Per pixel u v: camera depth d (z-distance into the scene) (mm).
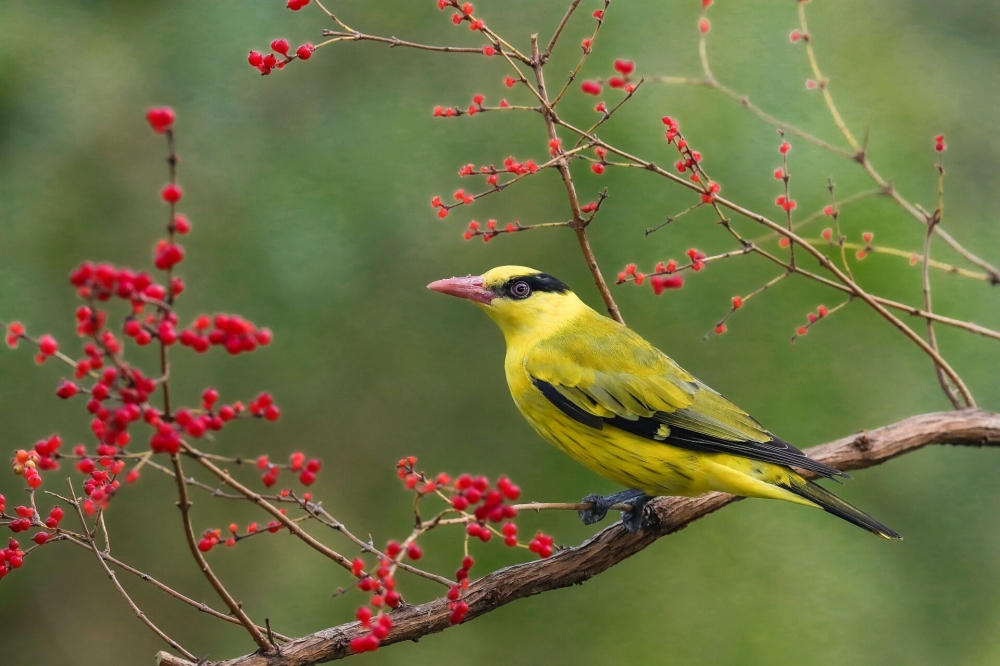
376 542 11922
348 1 12102
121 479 10766
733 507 12078
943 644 11641
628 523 7969
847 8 12422
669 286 7586
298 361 11609
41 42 11680
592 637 11742
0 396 11406
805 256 11273
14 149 11594
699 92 11289
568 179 8141
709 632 11484
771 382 11352
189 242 11594
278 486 12133
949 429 8539
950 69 12898
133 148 11812
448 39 12078
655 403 8672
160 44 11883
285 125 11922
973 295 11781
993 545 12102
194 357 11812
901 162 11562
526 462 11984
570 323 9414
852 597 11562
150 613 12070
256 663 6457
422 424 12078
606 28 11641
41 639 11977
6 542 11969
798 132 7598
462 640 11992
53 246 11492
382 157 11641
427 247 11719
